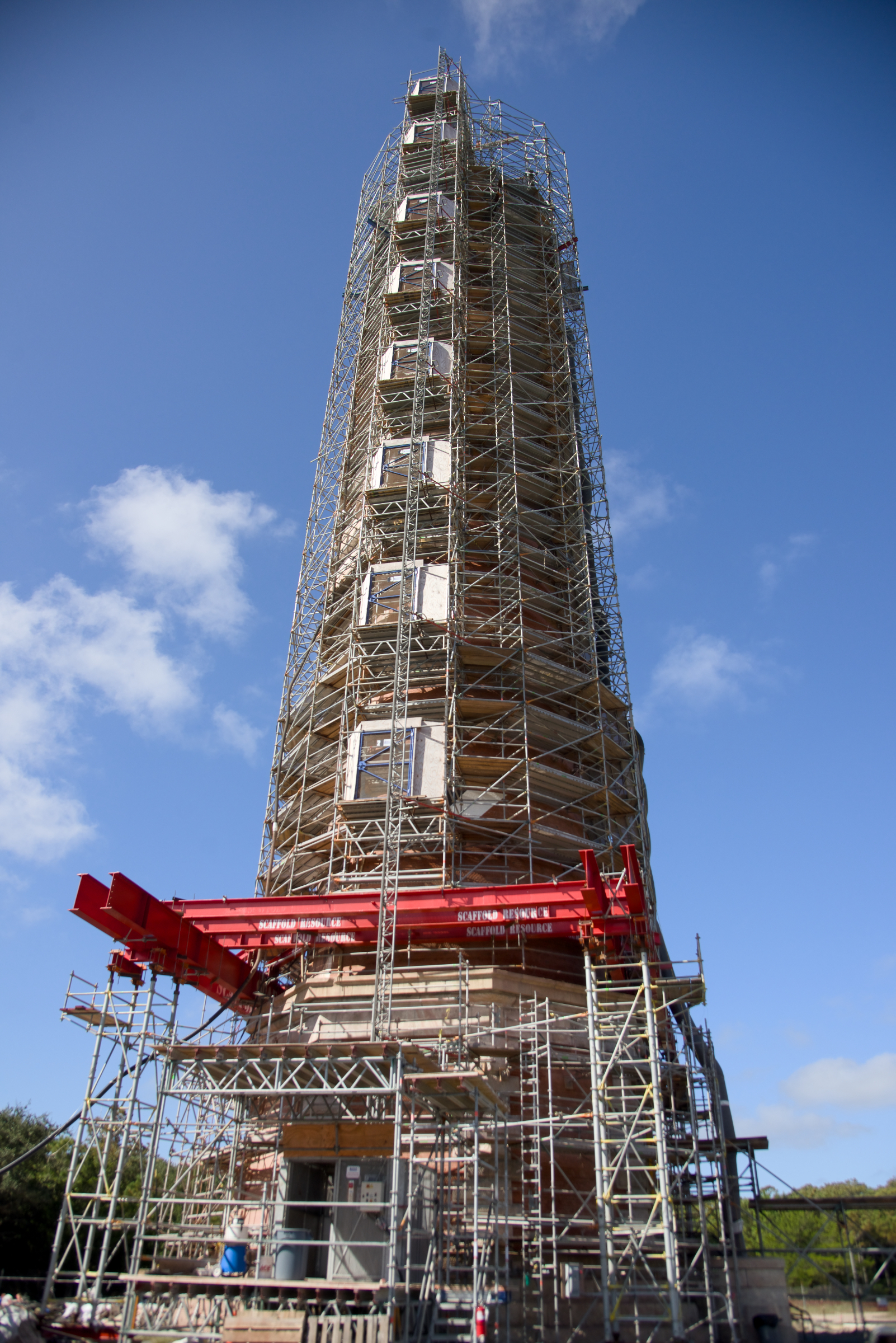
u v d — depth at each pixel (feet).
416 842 126.31
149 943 104.32
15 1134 165.58
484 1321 75.05
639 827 142.20
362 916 113.80
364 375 197.16
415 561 152.35
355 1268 90.43
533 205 217.36
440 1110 89.15
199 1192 104.01
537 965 117.29
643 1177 102.22
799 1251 110.83
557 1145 98.32
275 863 141.59
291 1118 90.53
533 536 163.73
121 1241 97.55
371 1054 77.25
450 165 213.25
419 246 202.18
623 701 150.41
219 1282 72.33
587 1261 96.68
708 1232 103.19
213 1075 86.84
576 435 176.35
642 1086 91.40
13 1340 70.08
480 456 166.20
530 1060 105.29
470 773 132.36
